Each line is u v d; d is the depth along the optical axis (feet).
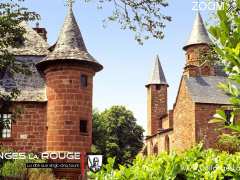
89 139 90.94
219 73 141.38
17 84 96.48
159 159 14.66
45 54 102.53
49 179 76.02
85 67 92.38
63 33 97.04
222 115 9.62
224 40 9.16
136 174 13.67
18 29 67.51
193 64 151.12
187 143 122.83
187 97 124.67
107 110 219.41
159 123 186.70
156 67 196.24
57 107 90.22
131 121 217.77
